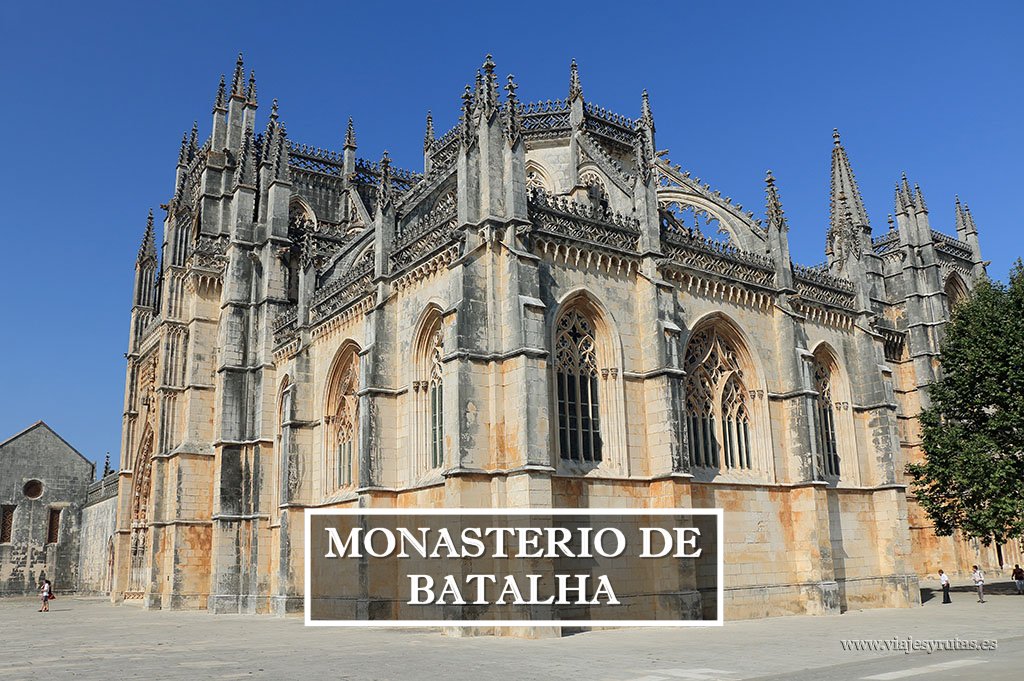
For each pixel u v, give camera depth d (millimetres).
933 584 65188
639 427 41250
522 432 35344
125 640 37750
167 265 80875
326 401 53156
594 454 39969
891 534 51250
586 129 59188
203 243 69625
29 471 111625
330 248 68625
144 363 86438
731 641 31281
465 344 36656
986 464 48719
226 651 31141
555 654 27484
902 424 69812
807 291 52594
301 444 53875
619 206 51000
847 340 54500
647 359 42000
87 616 60469
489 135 39312
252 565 58938
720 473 45156
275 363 62469
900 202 75000
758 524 45406
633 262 42938
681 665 24219
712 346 47156
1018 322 51156
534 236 39344
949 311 77438
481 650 29156
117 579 81438
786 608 45062
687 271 45750
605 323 41375
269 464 60531
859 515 51344
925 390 69688
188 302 71688
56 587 110000
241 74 77188
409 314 43938
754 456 47250
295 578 52344
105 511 102062
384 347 44531
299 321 56125
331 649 30875
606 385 40938
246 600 59281
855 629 35781
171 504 66188
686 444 40625
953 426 52406
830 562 45844
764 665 24078
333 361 52531
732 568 43562
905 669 22281
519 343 36281
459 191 39500
